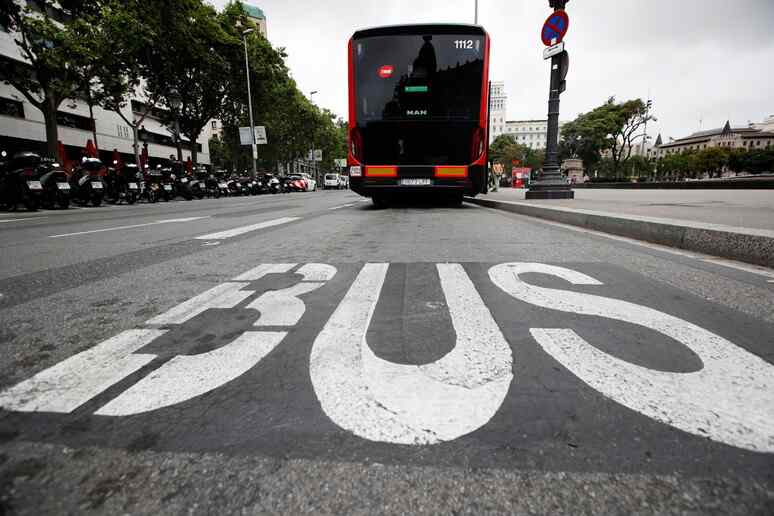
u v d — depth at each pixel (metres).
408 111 7.99
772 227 3.19
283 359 1.29
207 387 1.12
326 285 2.23
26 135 21.44
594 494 0.72
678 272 2.48
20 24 13.23
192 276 2.53
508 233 4.50
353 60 8.02
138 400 1.06
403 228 5.09
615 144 46.59
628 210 5.40
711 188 16.53
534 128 132.62
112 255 3.38
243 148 35.56
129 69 16.44
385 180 8.22
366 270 2.60
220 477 0.78
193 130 25.31
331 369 1.21
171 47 19.27
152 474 0.79
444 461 0.81
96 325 1.65
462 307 1.79
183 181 16.25
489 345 1.37
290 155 44.25
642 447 0.84
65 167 13.59
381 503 0.71
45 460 0.83
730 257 2.90
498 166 29.62
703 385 1.09
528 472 0.78
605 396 1.04
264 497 0.73
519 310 1.75
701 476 0.76
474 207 9.58
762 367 1.19
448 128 8.02
